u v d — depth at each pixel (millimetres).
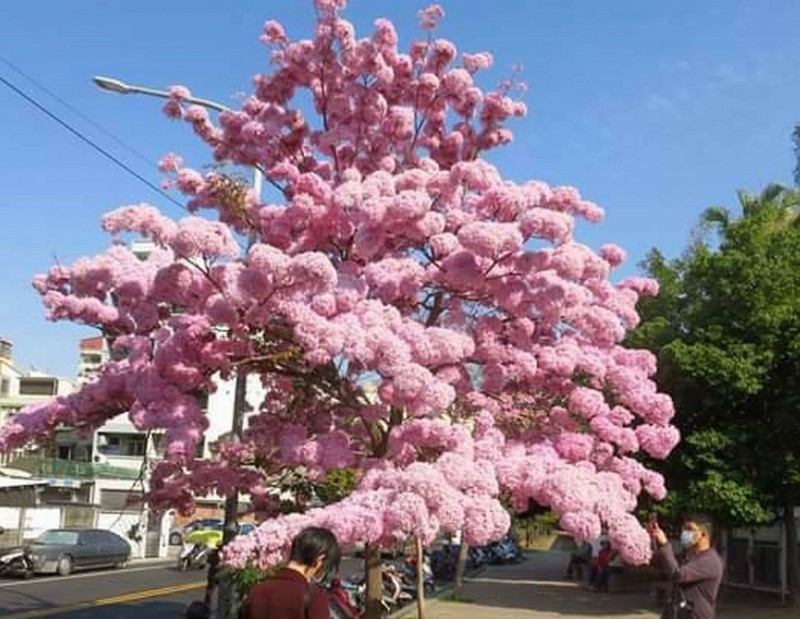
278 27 10266
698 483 18969
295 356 8547
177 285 8227
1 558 27906
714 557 6629
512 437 9133
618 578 29359
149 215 8055
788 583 22203
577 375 9312
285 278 7527
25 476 39594
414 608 20781
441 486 6578
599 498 7316
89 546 30250
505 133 10523
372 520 6488
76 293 9133
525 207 8273
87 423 9219
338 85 10086
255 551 6523
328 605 4637
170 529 41750
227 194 9172
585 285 9180
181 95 10273
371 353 7527
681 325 21328
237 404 11078
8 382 62188
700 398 19875
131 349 8984
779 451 19234
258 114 10273
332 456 8398
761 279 19547
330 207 8758
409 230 8266
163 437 8945
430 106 10398
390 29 10094
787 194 24438
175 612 19438
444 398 7457
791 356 18734
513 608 21656
